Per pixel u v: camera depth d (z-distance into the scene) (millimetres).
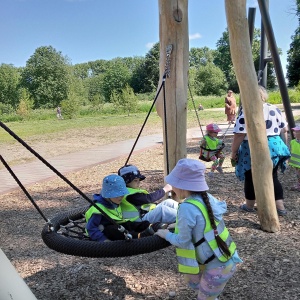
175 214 2770
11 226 4652
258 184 3793
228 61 78625
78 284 3020
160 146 10914
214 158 6422
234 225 4035
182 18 3785
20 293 1519
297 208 4496
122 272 3170
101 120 26016
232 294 2709
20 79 62906
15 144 13711
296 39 38719
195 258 2137
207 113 25969
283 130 4316
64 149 11633
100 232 2588
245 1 3664
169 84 3838
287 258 3199
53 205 5531
